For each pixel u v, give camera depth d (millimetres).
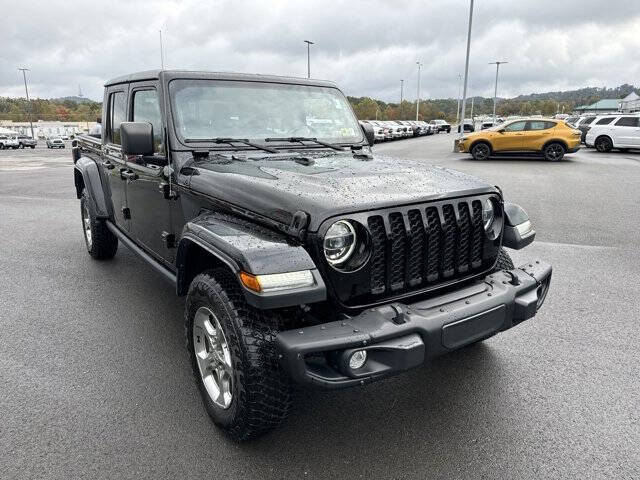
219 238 2457
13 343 3807
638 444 2645
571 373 3355
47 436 2699
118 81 4277
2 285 5082
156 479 2393
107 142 4785
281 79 3939
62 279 5262
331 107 4098
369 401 3051
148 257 3912
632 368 3416
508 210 3145
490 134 19078
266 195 2549
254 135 3617
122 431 2744
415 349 2273
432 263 2656
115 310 4441
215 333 2676
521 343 3781
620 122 22609
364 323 2266
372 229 2416
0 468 2455
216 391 2762
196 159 3273
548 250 6324
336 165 3127
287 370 2178
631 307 4453
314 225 2279
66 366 3457
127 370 3404
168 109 3371
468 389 3170
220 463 2502
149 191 3709
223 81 3650
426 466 2486
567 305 4500
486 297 2598
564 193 10812
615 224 7793
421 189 2641
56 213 9102
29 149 44344
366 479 2400
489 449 2609
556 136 18203
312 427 2797
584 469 2461
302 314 2518
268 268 2186
